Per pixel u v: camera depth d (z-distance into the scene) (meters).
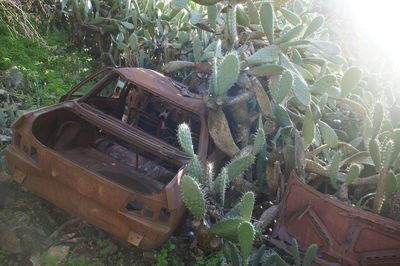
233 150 4.68
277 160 4.78
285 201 4.30
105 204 3.55
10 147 3.96
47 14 9.49
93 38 9.17
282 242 4.18
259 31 5.75
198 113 4.69
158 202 3.51
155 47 7.60
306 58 5.96
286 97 4.96
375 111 4.14
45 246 3.78
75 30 9.19
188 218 4.53
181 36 7.35
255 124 5.36
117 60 8.38
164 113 5.23
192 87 5.87
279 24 6.92
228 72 4.31
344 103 5.46
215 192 3.94
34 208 4.22
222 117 4.55
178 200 3.63
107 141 5.14
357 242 3.71
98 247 3.97
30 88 6.75
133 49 7.26
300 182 4.15
